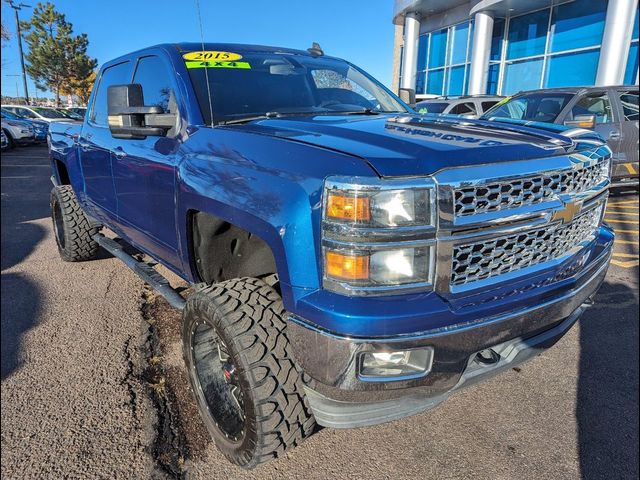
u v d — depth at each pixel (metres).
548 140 2.08
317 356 1.68
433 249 1.65
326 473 2.17
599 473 2.15
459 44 18.62
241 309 1.97
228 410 2.16
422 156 1.69
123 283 4.30
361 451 2.31
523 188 1.83
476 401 2.68
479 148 1.80
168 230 2.70
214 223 2.30
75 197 4.45
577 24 14.34
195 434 2.41
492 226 1.76
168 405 2.62
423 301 1.64
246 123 2.59
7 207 7.96
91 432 2.39
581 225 2.25
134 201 3.10
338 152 1.77
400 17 20.33
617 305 3.88
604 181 2.36
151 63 3.16
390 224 1.59
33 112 23.38
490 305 1.76
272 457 1.97
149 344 3.23
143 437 2.37
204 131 2.46
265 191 1.85
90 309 3.75
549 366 3.01
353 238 1.58
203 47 2.85
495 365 1.96
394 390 1.71
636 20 12.41
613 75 12.14
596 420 2.50
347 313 1.58
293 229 1.71
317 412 1.87
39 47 46.38
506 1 14.92
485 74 16.58
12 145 19.14
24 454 2.23
